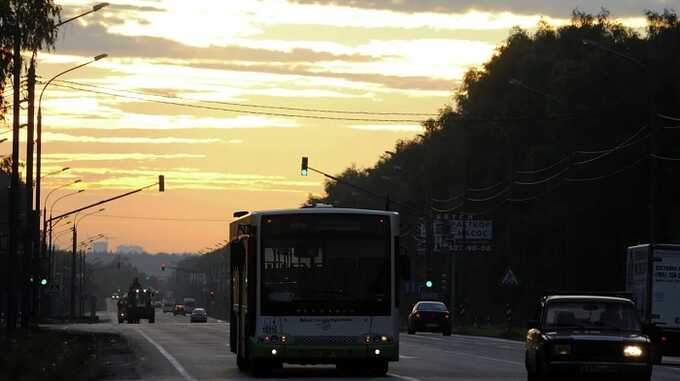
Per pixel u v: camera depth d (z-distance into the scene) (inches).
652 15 4343.0
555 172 4702.3
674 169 4234.7
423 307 3587.6
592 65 4377.5
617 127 4333.2
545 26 5167.3
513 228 4904.0
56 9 1766.7
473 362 1888.5
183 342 2655.0
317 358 1487.5
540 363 1318.9
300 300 1487.5
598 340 1289.4
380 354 1489.9
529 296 4837.6
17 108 2458.2
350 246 1505.9
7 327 2516.0
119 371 1641.2
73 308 6658.5
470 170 5492.1
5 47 1740.9
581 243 4473.4
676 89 4173.2
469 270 5413.4
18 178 2512.3
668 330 2298.2
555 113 4539.9
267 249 1498.5
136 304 6338.6
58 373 1537.9
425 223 5531.5
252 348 1483.8
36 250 3351.4
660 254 2322.8
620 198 4338.1
